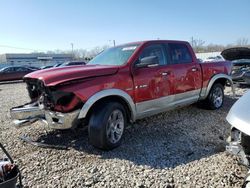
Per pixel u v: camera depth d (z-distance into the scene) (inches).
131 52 170.1
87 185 112.0
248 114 100.3
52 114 142.6
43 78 140.5
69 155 143.2
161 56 184.5
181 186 108.5
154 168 125.6
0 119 229.6
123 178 116.6
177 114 223.8
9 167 86.2
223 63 242.4
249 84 358.9
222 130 180.7
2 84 748.6
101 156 141.2
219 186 107.1
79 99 137.7
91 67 155.6
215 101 236.5
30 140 163.2
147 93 168.1
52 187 111.0
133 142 160.9
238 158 121.5
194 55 212.5
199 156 137.5
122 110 154.2
